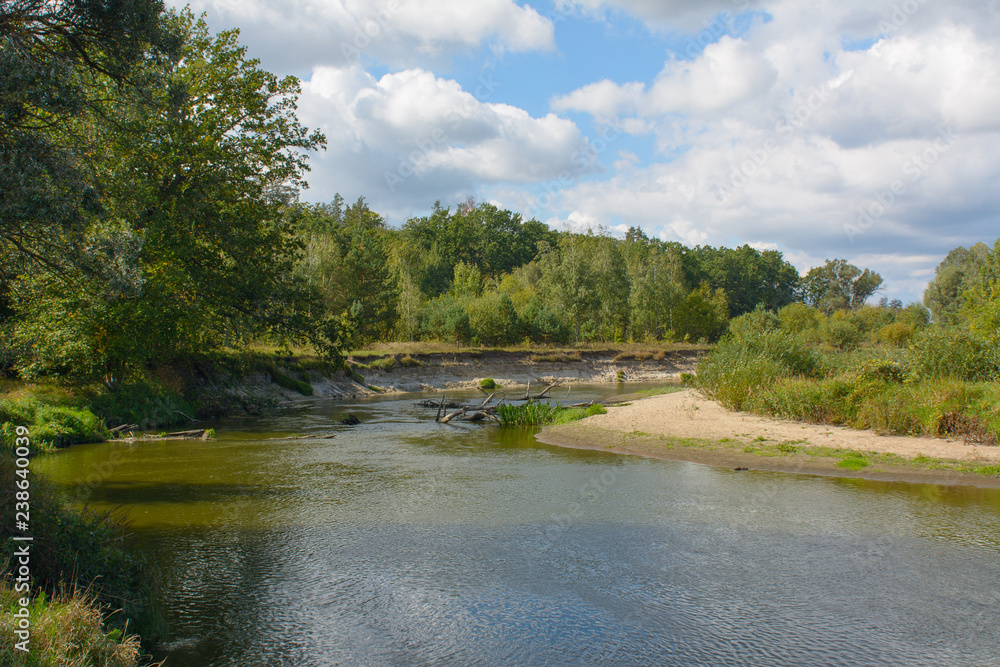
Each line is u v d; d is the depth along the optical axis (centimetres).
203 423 2211
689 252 11075
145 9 784
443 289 8138
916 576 770
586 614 674
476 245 9638
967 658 581
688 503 1097
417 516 1026
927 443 1510
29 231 759
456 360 4638
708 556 840
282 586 743
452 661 577
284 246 2034
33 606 486
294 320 1977
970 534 920
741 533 934
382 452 1633
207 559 826
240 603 697
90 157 898
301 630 636
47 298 1373
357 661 576
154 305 1761
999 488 1170
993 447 1452
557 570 796
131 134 1426
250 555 843
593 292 6744
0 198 660
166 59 859
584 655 589
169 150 1677
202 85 1788
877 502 1089
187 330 1984
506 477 1314
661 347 6234
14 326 1644
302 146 1977
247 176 1894
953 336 1992
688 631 636
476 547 878
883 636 623
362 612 677
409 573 785
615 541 902
